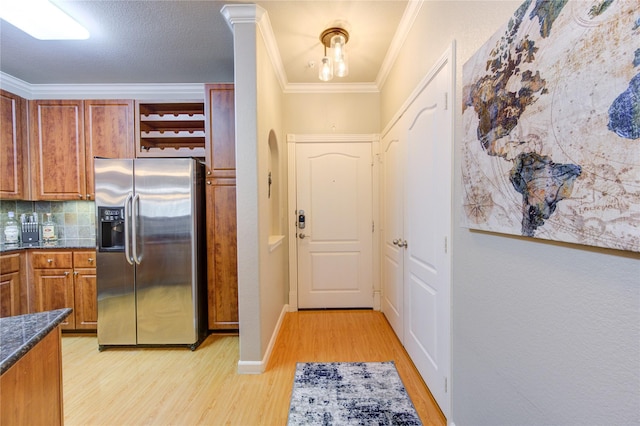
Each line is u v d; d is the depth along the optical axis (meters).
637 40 0.52
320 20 1.92
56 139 2.66
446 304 1.38
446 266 1.38
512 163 0.87
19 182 2.57
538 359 0.81
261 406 1.56
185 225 2.23
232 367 1.96
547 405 0.79
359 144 2.99
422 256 1.72
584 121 0.63
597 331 0.64
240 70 1.82
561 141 0.69
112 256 2.23
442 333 1.45
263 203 1.98
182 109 2.81
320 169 2.99
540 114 0.75
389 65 2.46
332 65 2.17
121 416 1.50
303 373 1.86
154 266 2.23
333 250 3.03
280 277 2.69
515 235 0.89
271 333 2.21
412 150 1.88
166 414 1.51
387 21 1.94
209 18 1.87
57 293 2.51
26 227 2.75
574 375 0.70
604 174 0.59
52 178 2.67
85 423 1.45
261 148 1.93
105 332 2.24
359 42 2.19
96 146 2.67
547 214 0.74
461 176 1.22
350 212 3.01
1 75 2.58
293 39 2.14
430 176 1.58
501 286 0.98
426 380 1.68
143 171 2.21
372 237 3.02
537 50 0.76
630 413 0.58
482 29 1.05
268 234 2.14
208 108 2.38
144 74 2.66
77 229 2.92
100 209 2.21
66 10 1.76
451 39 1.31
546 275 0.78
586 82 0.62
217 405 1.57
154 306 2.23
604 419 0.63
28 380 0.79
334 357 2.06
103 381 1.81
